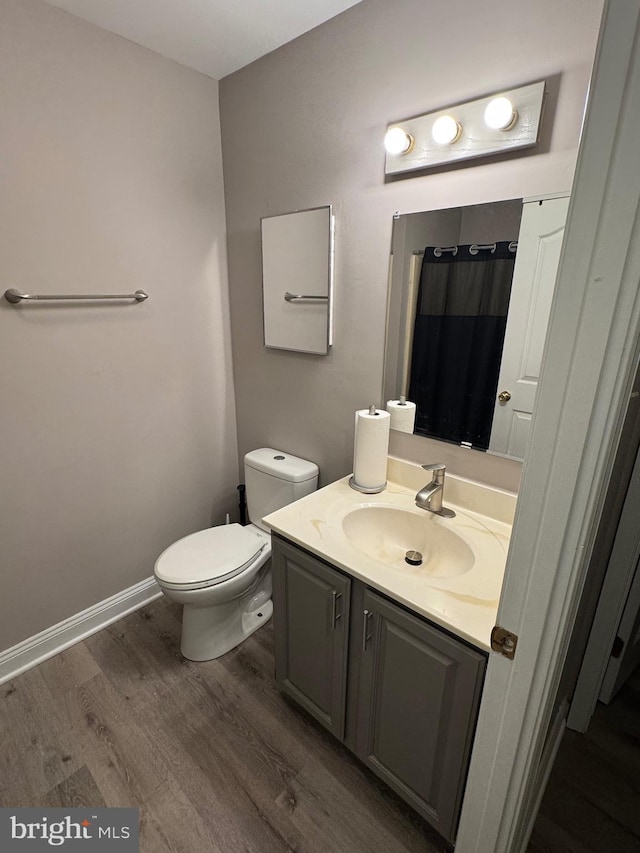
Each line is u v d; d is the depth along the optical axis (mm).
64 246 1575
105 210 1654
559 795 1335
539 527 662
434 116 1264
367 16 1354
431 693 1053
